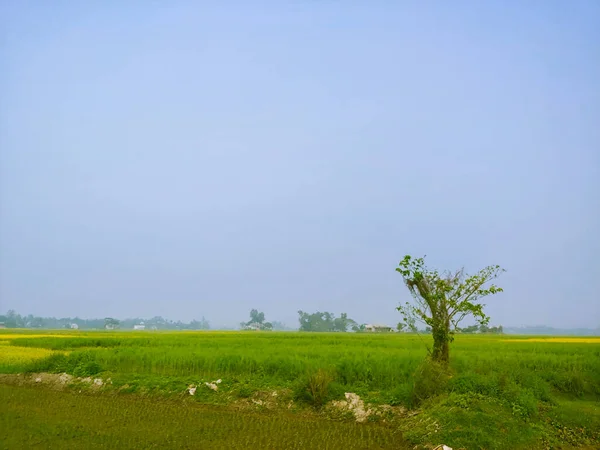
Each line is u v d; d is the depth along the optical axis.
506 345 36.16
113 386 20.53
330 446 13.84
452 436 13.24
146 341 39.56
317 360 21.19
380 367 19.11
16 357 29.05
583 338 65.75
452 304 17.02
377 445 13.95
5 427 15.48
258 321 163.88
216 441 14.20
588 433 14.53
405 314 17.58
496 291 16.72
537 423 14.55
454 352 24.97
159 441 14.15
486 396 15.15
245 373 20.77
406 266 17.47
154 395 19.50
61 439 14.28
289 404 17.58
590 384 19.08
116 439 14.29
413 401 16.30
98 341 39.56
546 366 21.50
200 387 19.39
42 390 21.19
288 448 13.68
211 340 40.69
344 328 152.75
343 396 17.39
